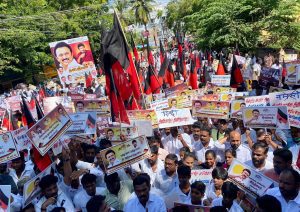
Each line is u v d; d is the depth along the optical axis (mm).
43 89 18656
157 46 56188
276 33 31141
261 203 3965
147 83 12352
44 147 5961
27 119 7082
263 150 5543
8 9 28875
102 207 4609
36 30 29578
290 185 4305
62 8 37031
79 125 7191
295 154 6492
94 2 37656
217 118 8633
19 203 5684
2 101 14367
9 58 27578
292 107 7074
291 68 10055
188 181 5645
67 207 5449
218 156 7426
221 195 5504
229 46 33344
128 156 5852
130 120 7973
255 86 12477
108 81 7676
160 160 6902
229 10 31625
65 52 19062
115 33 7754
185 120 8430
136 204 5074
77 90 17188
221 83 13625
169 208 5824
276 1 30828
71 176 5906
